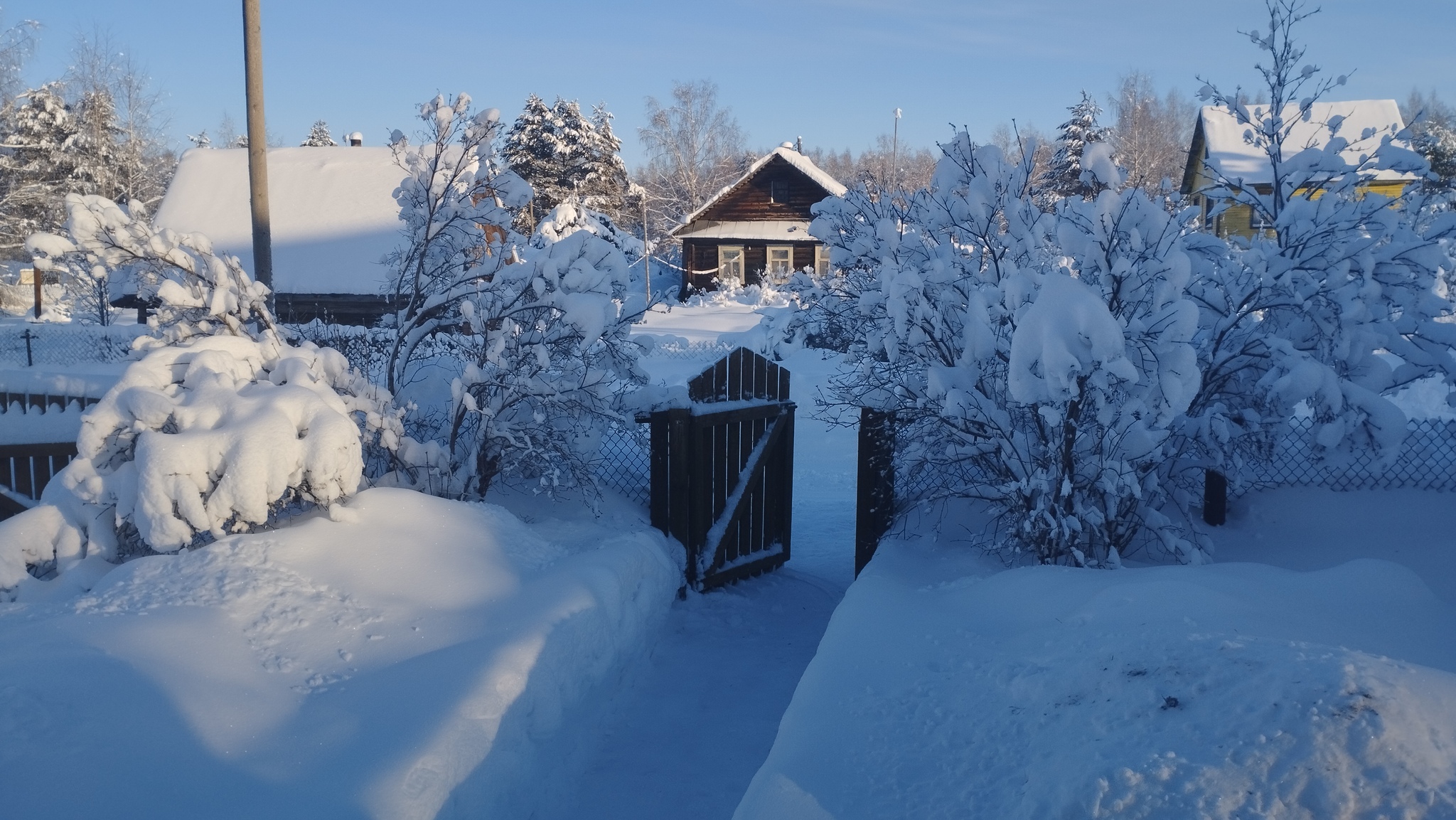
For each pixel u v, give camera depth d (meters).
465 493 6.24
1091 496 5.60
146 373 5.00
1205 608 3.74
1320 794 2.31
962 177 6.44
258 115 9.94
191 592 4.00
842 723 3.49
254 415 4.69
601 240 6.47
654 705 5.21
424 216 7.09
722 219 40.59
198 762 2.95
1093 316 4.68
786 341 14.04
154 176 45.09
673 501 7.06
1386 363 5.82
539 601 4.58
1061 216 6.30
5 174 40.72
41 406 7.56
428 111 6.80
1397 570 4.00
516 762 3.68
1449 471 6.33
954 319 5.89
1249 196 6.80
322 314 22.70
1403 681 2.60
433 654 3.87
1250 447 5.94
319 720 3.31
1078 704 3.08
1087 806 2.50
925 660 3.98
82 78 43.53
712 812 4.06
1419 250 5.83
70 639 3.45
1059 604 4.30
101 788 2.73
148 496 4.43
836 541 9.37
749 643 6.34
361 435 5.82
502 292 6.32
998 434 5.54
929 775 3.03
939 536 6.55
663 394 7.12
